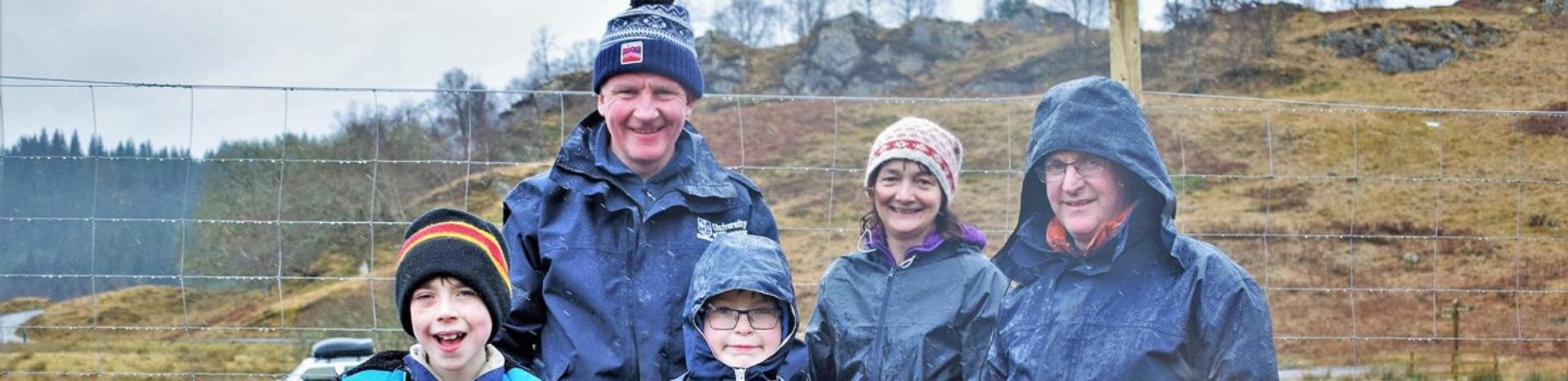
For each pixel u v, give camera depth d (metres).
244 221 5.18
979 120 13.84
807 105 15.16
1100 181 3.74
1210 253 3.67
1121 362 3.64
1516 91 26.30
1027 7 34.00
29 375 6.23
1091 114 3.72
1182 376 3.61
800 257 7.05
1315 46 30.58
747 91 34.66
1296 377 8.14
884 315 3.86
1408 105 27.00
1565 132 16.33
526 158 8.90
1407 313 10.44
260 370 6.66
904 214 3.88
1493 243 12.40
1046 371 3.73
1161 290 3.67
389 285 7.26
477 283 2.86
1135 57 4.44
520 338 3.58
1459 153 17.03
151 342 6.83
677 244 3.62
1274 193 14.43
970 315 3.81
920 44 34.84
